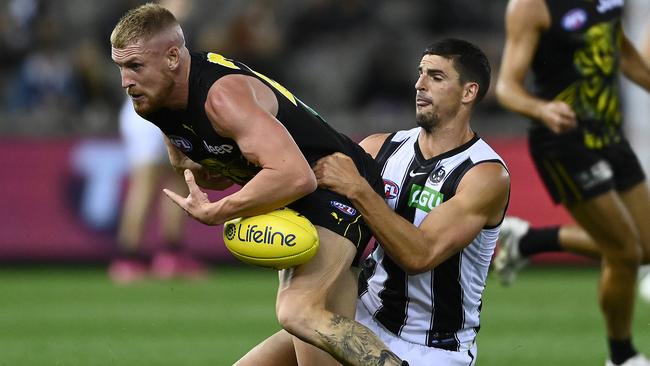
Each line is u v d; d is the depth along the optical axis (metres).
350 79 54.50
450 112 17.22
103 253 43.16
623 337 23.16
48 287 37.53
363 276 17.89
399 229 16.16
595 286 38.34
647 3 40.84
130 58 15.75
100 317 30.84
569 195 23.44
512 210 43.16
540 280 40.22
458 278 17.19
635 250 22.66
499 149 43.66
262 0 52.28
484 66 17.27
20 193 43.06
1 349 25.92
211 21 56.62
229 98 15.71
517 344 26.73
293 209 16.62
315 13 55.81
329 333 15.77
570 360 24.62
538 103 22.39
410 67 53.44
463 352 17.48
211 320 30.33
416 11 55.97
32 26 52.84
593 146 23.25
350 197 16.20
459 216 16.53
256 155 15.55
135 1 52.84
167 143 18.22
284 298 16.17
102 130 43.78
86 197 43.25
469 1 56.47
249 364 17.83
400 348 17.28
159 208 43.22
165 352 25.53
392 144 18.09
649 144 41.06
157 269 40.38
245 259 16.19
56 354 25.25
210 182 18.38
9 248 42.94
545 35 23.20
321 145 16.62
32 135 43.41
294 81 54.28
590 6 23.30
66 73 49.00
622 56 24.73
